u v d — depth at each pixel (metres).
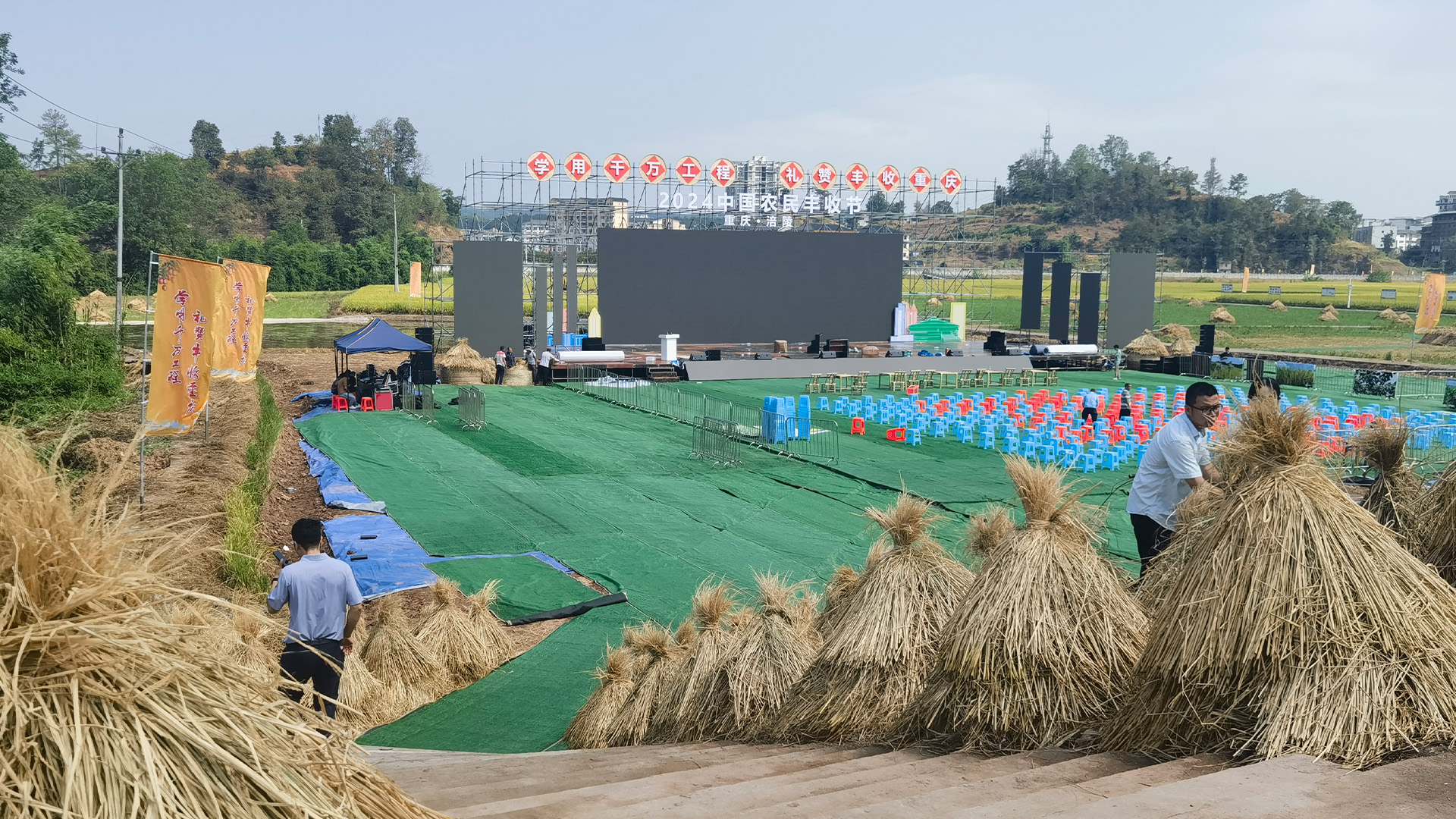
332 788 1.99
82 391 20.94
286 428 25.81
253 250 90.38
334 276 93.69
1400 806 2.70
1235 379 40.94
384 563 13.91
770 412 24.73
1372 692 3.27
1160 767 3.28
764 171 49.94
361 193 119.62
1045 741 4.13
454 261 39.75
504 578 13.50
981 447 24.30
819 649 6.18
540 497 18.66
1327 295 94.06
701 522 16.94
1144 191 149.12
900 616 5.27
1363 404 32.72
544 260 49.94
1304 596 3.46
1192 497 5.32
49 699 1.72
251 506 13.95
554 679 10.04
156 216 79.81
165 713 1.78
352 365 42.12
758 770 4.21
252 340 20.41
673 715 6.80
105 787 1.69
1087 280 47.69
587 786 4.17
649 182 47.34
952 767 3.84
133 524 2.05
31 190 59.81
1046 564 4.39
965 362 43.09
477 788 4.18
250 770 1.82
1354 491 8.92
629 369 38.84
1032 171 161.12
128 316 51.62
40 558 1.79
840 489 19.77
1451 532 4.59
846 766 4.08
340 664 6.11
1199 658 3.59
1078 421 27.14
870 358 42.84
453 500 18.17
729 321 44.53
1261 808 2.71
